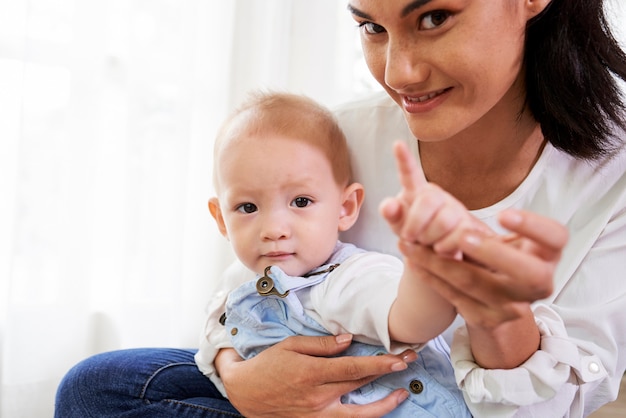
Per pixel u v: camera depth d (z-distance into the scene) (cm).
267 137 97
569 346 84
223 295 112
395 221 57
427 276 64
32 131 172
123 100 186
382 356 88
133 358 114
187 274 197
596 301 97
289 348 94
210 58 199
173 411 107
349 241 111
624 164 98
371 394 94
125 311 186
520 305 61
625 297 97
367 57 86
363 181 109
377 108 110
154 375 111
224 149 99
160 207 191
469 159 99
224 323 108
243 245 98
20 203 170
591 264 98
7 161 171
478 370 84
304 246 96
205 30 199
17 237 170
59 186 176
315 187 97
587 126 92
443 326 79
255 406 96
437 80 81
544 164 98
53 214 175
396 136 107
